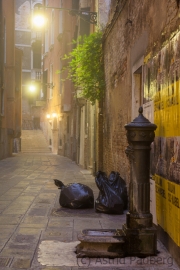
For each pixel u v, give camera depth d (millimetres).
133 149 4734
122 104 8586
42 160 23453
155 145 5254
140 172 4703
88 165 16500
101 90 12273
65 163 21266
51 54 32531
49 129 35219
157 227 5250
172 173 4383
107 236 4629
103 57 12062
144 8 6227
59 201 7746
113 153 9977
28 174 14555
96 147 13836
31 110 47562
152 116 5453
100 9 13211
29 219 6520
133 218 4637
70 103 24828
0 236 5406
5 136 25469
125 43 8242
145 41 6117
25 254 4609
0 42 23594
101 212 7105
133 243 4570
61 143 29203
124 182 7613
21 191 9820
